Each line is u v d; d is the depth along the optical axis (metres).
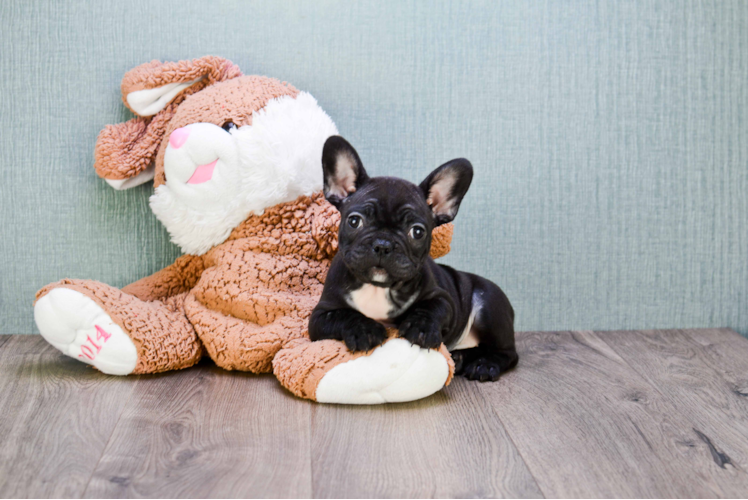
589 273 2.37
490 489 1.26
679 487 1.29
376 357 1.61
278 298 1.88
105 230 2.21
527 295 2.36
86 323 1.75
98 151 2.04
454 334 1.88
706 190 2.39
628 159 2.34
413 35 2.23
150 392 1.71
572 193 2.33
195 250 2.02
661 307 2.42
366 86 2.24
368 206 1.56
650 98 2.33
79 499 1.20
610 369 1.98
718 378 1.91
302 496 1.22
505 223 2.32
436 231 2.01
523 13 2.26
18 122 2.15
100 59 2.15
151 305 1.92
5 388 1.72
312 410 1.61
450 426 1.54
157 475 1.29
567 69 2.29
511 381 1.86
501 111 2.28
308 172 1.94
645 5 2.30
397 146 2.27
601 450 1.44
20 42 2.12
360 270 1.54
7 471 1.29
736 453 1.44
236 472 1.30
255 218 1.96
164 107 2.05
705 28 2.32
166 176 1.92
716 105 2.36
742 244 2.42
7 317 2.22
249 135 1.88
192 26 2.17
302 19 2.20
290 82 2.21
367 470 1.32
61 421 1.52
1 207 2.18
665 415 1.64
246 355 1.82
